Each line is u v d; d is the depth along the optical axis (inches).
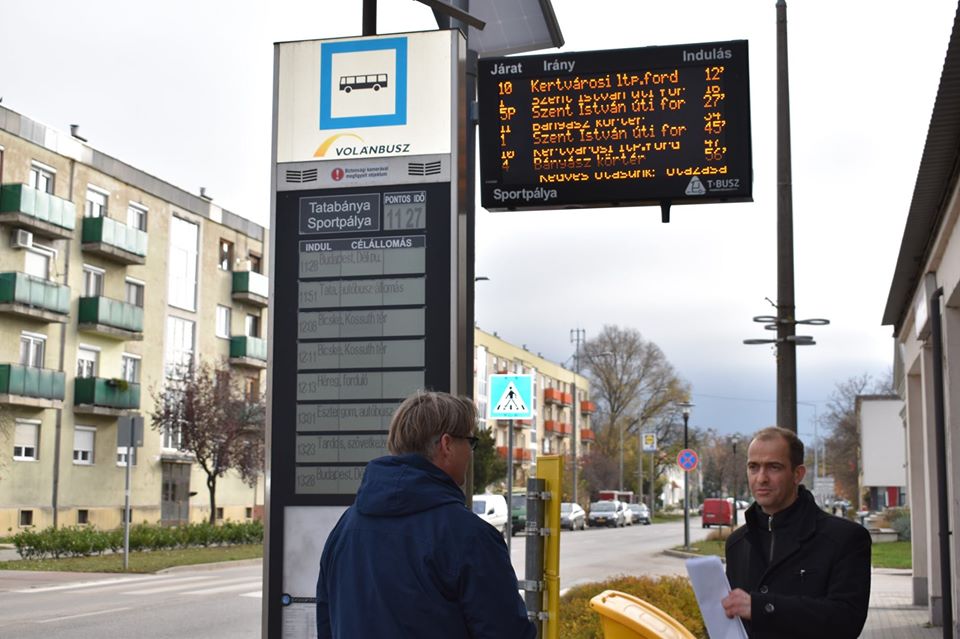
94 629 573.0
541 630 301.6
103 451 1625.2
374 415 284.4
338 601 133.6
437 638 127.3
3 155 1428.4
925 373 585.6
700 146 332.2
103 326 1589.6
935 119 352.5
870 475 1870.1
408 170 290.4
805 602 161.9
